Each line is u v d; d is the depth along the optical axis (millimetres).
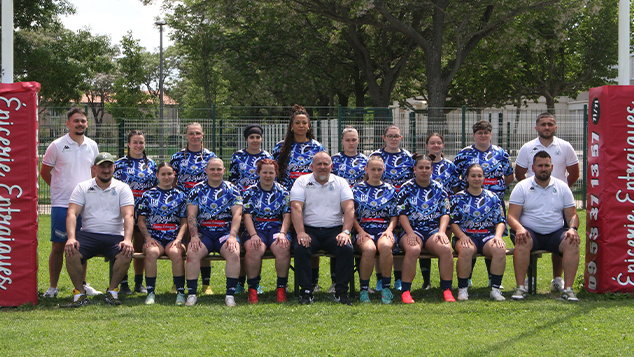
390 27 18641
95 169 5598
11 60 5375
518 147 12961
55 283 5883
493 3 17391
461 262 5672
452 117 12656
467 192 5969
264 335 4371
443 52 22031
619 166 5625
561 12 18625
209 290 6090
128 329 4527
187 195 5953
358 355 3889
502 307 5246
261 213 5824
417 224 5918
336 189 5777
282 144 6379
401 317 4918
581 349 3996
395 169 6363
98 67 26266
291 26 21109
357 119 12398
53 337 4293
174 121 12102
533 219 5848
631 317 4844
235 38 22172
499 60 21828
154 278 5598
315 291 6195
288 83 22250
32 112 5352
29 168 5344
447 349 4004
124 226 5594
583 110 13203
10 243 5309
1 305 5312
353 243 5797
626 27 5723
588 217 5930
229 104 31797
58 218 5773
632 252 5637
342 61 23594
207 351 3973
